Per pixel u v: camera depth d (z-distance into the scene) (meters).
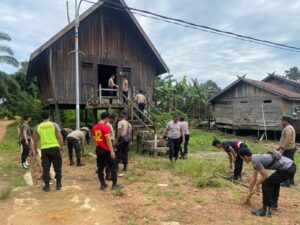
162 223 5.46
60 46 16.48
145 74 19.17
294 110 23.56
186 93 34.12
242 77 25.75
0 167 10.23
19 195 7.16
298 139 23.14
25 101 30.12
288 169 6.11
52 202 6.66
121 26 18.39
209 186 8.01
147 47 18.98
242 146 8.69
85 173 9.42
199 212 6.05
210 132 27.94
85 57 17.17
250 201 6.60
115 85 16.88
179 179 8.70
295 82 32.25
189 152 15.18
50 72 16.20
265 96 24.38
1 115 41.38
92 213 5.99
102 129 7.45
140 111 15.10
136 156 13.01
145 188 7.68
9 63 32.59
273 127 23.70
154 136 13.12
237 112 26.72
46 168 7.51
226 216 5.88
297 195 7.65
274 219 5.84
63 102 16.50
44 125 7.55
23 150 10.03
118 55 18.25
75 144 10.48
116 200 6.73
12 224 5.50
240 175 8.88
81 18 16.02
